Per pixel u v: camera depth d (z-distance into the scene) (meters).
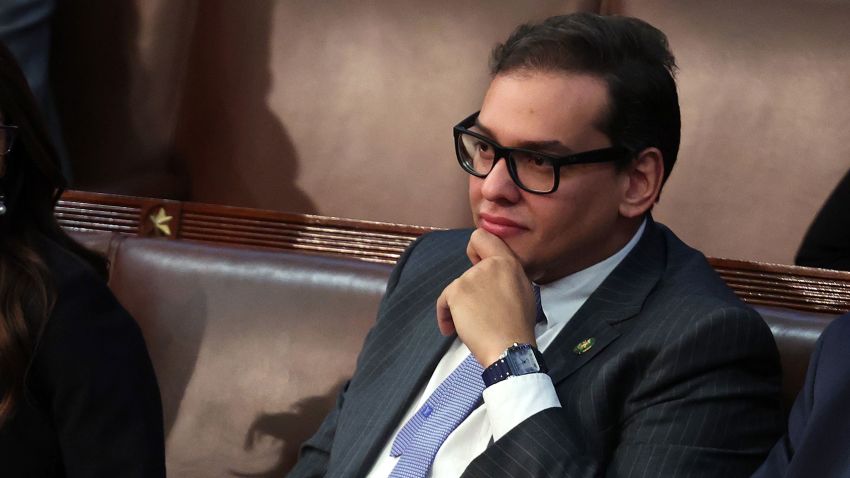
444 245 4.18
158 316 4.47
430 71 5.75
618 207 3.40
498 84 3.37
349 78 5.82
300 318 4.37
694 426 3.14
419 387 3.73
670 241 3.67
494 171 3.32
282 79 5.89
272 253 4.52
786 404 3.82
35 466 3.54
